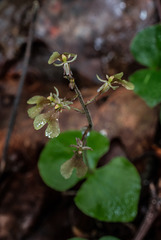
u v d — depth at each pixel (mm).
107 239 218
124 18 269
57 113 182
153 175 243
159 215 233
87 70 263
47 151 232
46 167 231
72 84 181
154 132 246
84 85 264
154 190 237
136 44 253
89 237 238
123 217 225
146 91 242
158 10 265
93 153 232
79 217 240
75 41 268
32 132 251
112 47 265
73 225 240
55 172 231
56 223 240
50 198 244
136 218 238
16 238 235
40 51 270
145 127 247
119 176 231
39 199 242
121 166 232
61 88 265
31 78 267
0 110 259
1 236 235
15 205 241
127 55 264
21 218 238
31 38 257
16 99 244
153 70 249
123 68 264
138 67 264
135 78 247
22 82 247
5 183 246
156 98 239
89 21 271
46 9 276
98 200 228
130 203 227
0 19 276
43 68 268
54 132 180
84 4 275
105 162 244
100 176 232
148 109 250
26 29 273
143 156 245
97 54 266
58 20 273
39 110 183
